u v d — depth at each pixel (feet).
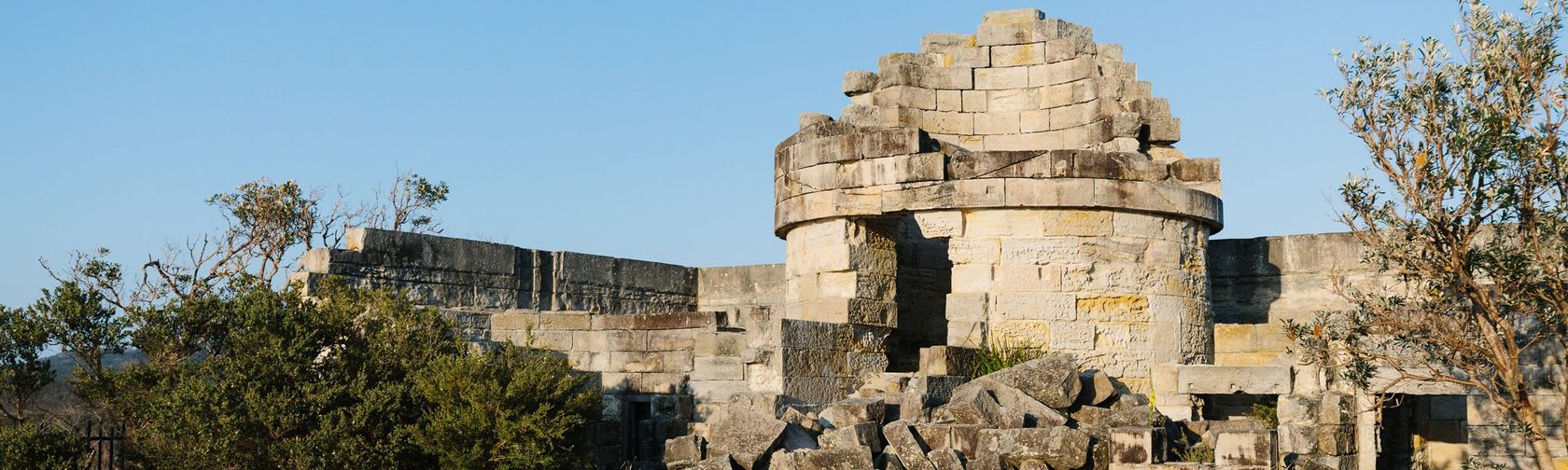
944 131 83.15
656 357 78.79
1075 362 69.05
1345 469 61.21
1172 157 80.48
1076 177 72.54
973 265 73.15
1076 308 72.28
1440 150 56.29
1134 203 73.26
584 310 90.68
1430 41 56.80
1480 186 56.08
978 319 72.49
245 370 61.05
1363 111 57.62
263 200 107.86
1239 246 88.28
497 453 59.36
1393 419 75.41
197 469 60.39
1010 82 83.61
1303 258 85.81
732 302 97.71
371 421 60.80
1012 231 72.95
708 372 74.64
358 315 67.26
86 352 65.41
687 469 58.18
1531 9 55.42
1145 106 80.07
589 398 62.80
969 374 70.18
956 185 73.10
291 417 59.62
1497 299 58.13
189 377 62.39
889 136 75.05
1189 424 62.34
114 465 68.95
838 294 75.72
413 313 67.26
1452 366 61.57
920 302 84.89
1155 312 73.46
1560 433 65.46
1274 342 70.79
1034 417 60.39
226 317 65.36
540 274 88.02
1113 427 56.65
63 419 73.72
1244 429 57.11
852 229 75.87
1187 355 74.49
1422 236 57.57
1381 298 62.80
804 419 61.00
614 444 78.64
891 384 68.80
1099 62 81.87
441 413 60.44
